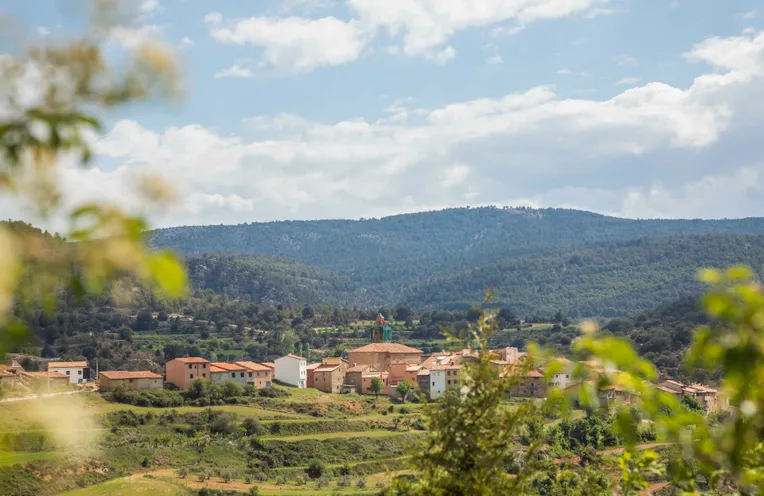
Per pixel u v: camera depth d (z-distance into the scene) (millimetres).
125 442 100500
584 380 5023
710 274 4336
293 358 161250
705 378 121500
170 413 119250
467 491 11859
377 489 88438
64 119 3342
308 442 113000
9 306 2955
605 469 13102
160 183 3250
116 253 3111
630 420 5230
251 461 106000
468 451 12109
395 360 169875
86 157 3459
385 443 116750
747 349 4125
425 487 11969
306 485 94875
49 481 73562
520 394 123750
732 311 4215
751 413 4359
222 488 88188
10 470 69188
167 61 3377
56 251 3086
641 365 4836
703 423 5062
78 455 82312
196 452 104438
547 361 5246
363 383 161625
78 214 3141
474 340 12859
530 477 12273
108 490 77625
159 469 95750
